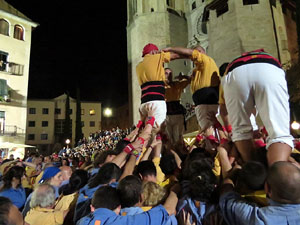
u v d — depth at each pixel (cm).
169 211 252
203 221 243
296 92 1944
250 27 2528
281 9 2861
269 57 262
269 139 243
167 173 338
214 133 395
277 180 194
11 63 2958
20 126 2941
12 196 456
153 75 374
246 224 207
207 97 377
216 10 2839
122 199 267
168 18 4072
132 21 4372
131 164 339
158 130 382
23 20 3098
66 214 341
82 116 5791
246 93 261
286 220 189
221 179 293
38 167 904
